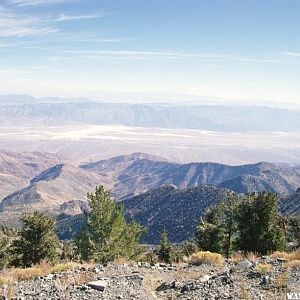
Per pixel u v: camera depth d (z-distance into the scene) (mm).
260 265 16047
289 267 15828
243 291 12945
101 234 33500
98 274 18562
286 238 45969
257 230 41531
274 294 12445
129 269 19656
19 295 15109
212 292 13680
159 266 20406
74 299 13961
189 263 20906
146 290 15258
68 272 19125
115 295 14336
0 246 46344
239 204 44188
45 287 16172
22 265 45062
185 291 14414
